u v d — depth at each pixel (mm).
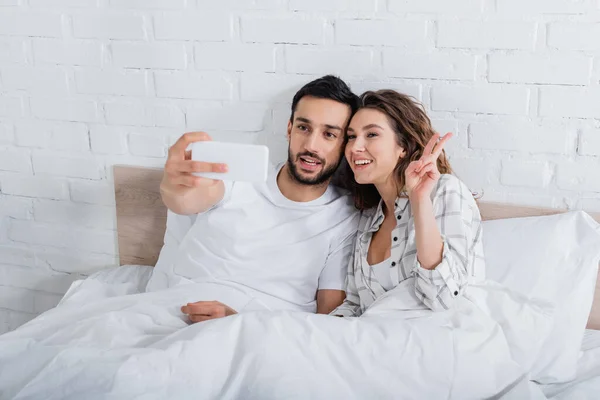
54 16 2094
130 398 1275
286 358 1364
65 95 2152
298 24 1868
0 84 2213
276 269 1812
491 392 1411
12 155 2266
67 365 1324
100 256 2266
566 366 1564
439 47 1772
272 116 1964
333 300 1824
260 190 1847
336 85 1744
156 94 2059
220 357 1367
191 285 1786
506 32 1712
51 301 2367
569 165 1752
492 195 1832
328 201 1851
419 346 1404
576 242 1680
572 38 1670
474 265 1619
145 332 1551
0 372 1359
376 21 1804
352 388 1369
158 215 2133
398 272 1647
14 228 2342
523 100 1743
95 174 2195
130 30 2029
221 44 1955
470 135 1809
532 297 1624
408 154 1693
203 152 1420
